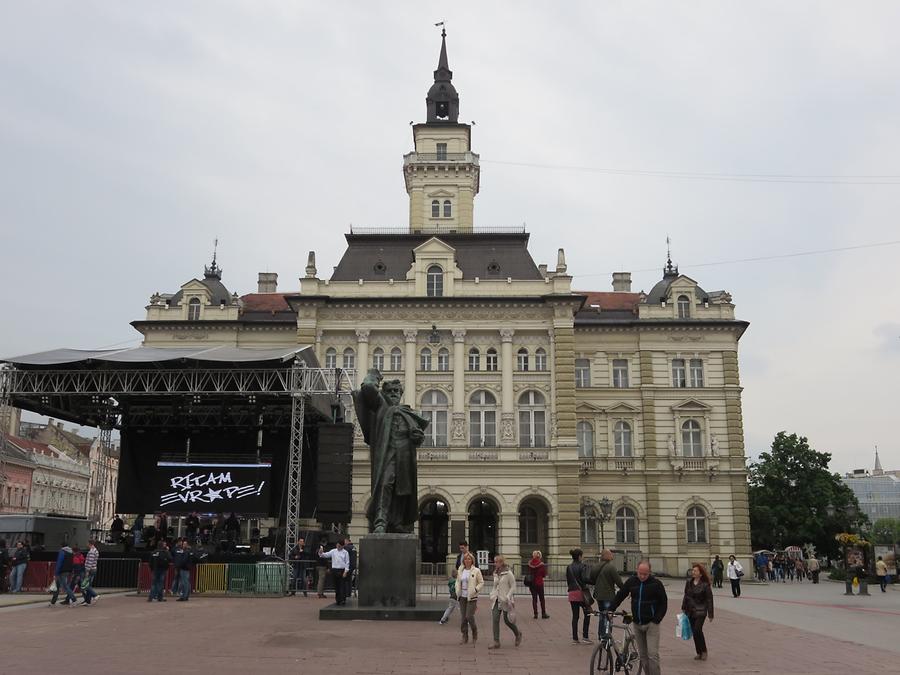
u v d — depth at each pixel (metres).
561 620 27.03
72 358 41.62
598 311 67.44
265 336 64.19
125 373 42.97
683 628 18.14
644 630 14.89
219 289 67.94
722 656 19.53
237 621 25.17
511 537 56.75
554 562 56.03
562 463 57.38
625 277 77.38
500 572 20.17
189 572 33.66
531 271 62.84
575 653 19.20
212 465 46.53
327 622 23.89
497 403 59.66
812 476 81.31
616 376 65.62
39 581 36.41
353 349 61.12
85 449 126.94
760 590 50.12
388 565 25.06
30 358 42.03
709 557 61.47
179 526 59.47
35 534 42.41
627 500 62.78
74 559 32.06
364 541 25.11
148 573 37.03
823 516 79.31
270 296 73.69
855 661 18.69
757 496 83.12
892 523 191.88
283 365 42.66
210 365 42.84
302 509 47.91
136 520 48.97
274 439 49.12
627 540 62.41
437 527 60.56
